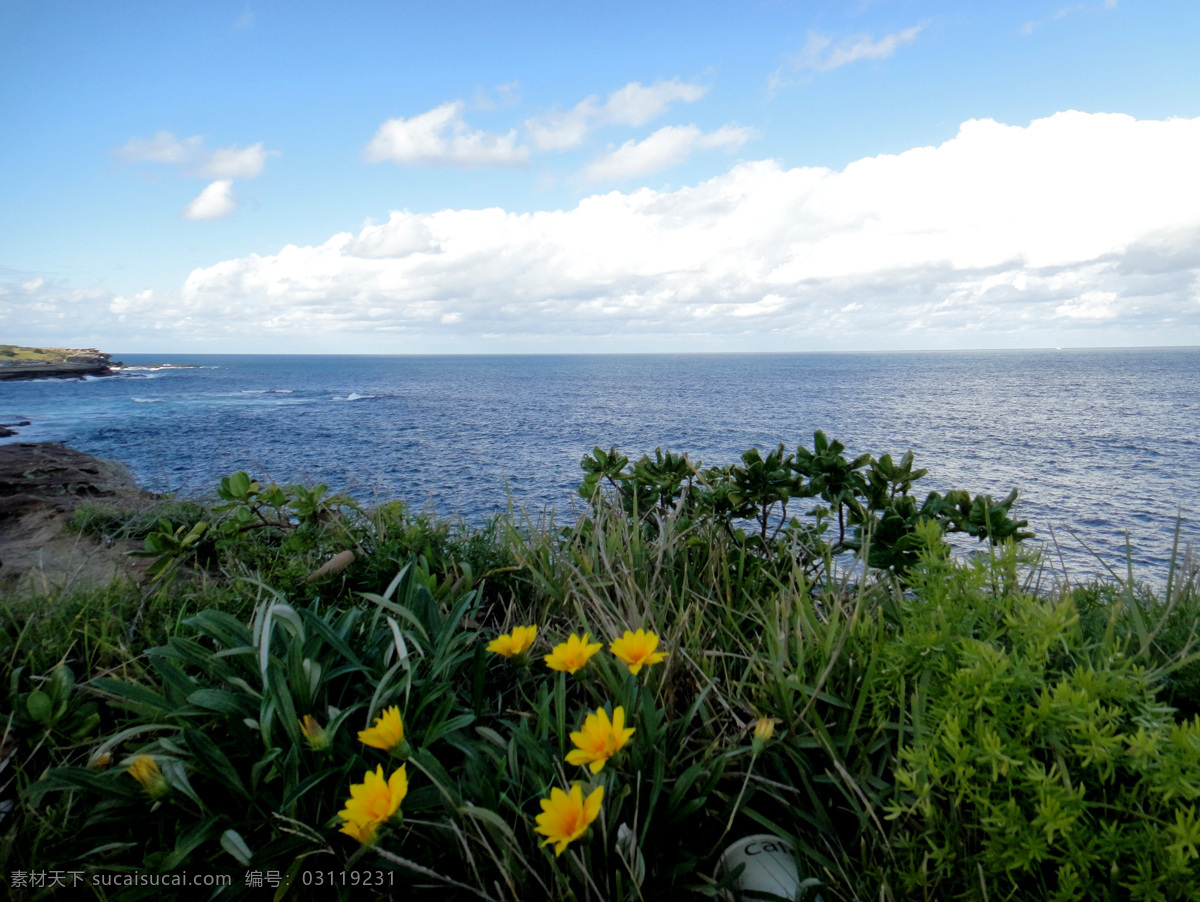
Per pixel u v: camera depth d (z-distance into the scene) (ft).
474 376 476.13
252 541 11.00
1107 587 7.41
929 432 122.11
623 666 5.78
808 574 9.45
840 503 9.57
